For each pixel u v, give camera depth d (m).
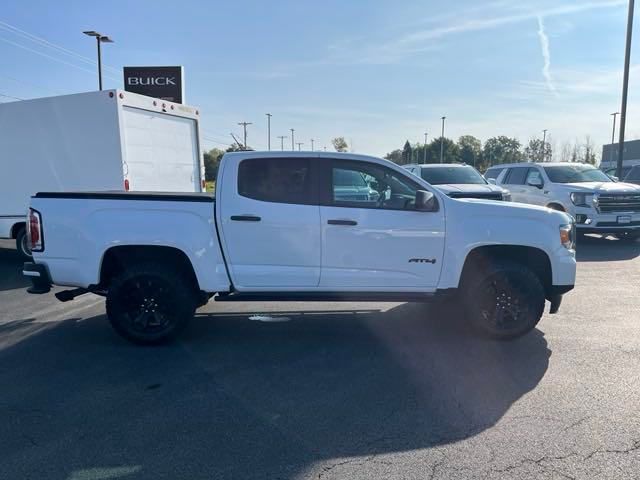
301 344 5.41
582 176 13.05
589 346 5.22
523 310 5.32
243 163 5.26
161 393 4.19
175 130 10.82
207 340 5.54
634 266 9.56
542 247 5.33
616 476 2.99
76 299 7.48
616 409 3.84
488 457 3.21
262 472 3.07
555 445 3.34
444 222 5.28
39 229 5.30
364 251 5.27
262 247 5.25
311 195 5.27
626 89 19.80
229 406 3.95
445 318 6.31
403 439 3.44
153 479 3.00
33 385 4.36
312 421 3.70
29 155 9.69
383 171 5.36
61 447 3.36
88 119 9.21
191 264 5.26
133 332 5.29
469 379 4.44
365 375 4.55
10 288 8.25
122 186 9.20
